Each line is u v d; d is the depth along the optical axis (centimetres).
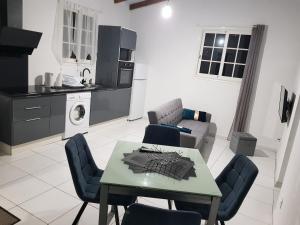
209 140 515
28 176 290
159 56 591
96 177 223
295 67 455
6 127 329
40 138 368
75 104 416
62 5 421
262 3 466
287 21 450
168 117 415
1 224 210
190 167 194
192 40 546
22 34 330
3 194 251
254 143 441
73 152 187
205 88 548
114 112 534
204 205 195
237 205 178
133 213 113
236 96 517
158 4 569
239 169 203
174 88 586
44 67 418
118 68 513
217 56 536
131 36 537
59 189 271
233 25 499
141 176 172
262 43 473
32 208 235
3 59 348
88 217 232
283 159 324
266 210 277
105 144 427
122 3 571
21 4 338
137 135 494
